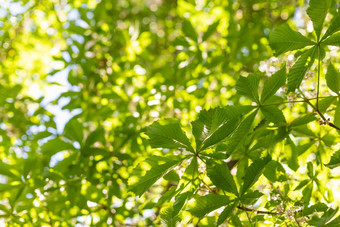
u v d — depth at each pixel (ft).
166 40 17.93
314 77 8.16
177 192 6.16
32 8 17.53
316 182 7.98
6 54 16.99
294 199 7.34
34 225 10.69
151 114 12.09
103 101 13.17
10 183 10.00
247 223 7.52
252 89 6.37
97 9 16.29
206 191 7.40
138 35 15.24
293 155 7.65
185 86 12.62
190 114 12.27
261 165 6.04
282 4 14.93
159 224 10.57
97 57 15.05
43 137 11.14
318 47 6.10
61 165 10.32
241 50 13.44
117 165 10.77
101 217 11.11
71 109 13.60
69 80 13.87
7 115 13.82
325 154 7.84
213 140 5.88
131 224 11.04
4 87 13.99
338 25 5.90
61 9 17.15
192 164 6.15
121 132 11.11
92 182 10.36
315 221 6.31
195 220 8.53
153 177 6.03
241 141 6.37
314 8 5.82
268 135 7.15
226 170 6.07
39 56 16.93
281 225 7.06
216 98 12.96
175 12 18.90
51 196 10.67
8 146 13.42
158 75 13.80
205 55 12.69
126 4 18.22
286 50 6.22
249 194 6.07
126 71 14.47
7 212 10.36
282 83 6.33
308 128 7.59
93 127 13.56
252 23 14.58
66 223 10.96
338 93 6.59
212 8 14.03
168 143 5.85
